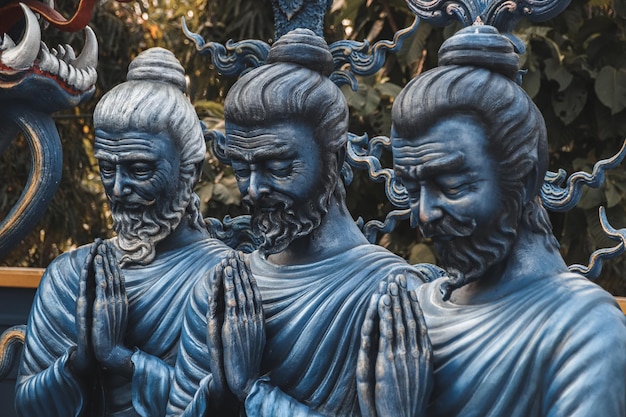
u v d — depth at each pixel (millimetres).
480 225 3357
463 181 3330
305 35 3824
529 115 3373
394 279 3459
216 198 7438
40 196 4688
